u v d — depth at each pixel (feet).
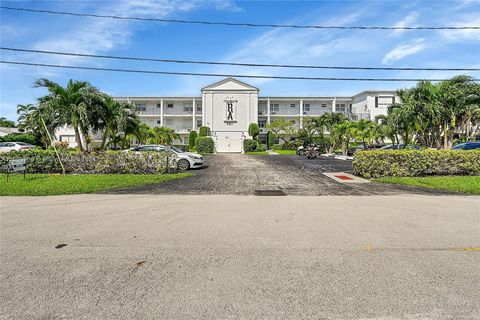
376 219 21.84
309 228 19.54
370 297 10.85
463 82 55.52
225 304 10.44
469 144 61.87
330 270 13.14
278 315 9.77
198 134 156.97
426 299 10.68
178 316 9.75
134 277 12.56
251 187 37.76
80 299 10.80
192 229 19.36
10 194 31.83
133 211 24.54
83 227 19.85
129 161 51.01
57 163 51.24
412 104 56.49
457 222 20.93
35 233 18.54
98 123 60.08
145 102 175.73
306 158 95.25
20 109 118.93
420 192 33.81
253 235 18.08
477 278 12.28
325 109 177.27
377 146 112.37
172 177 45.91
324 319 9.54
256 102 160.76
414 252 15.21
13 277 12.58
